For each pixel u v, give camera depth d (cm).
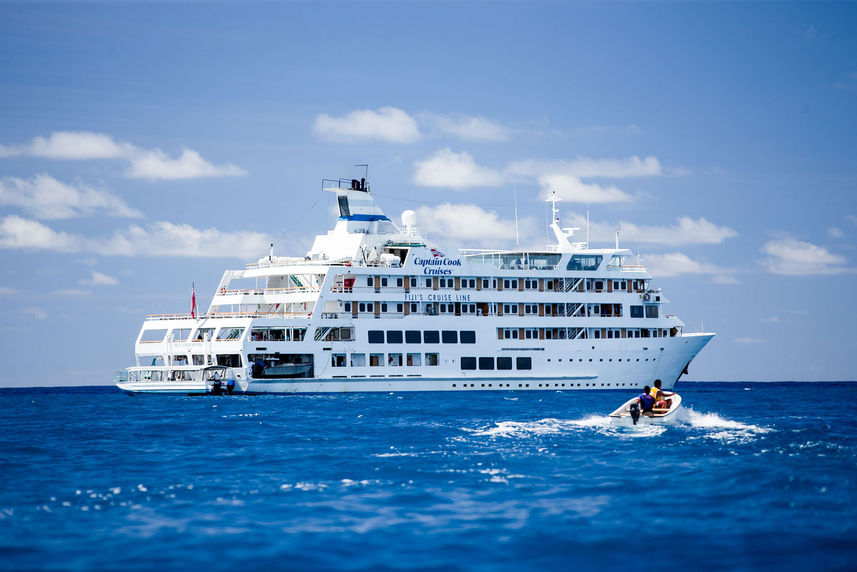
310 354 17288
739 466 7862
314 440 10238
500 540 5659
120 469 8319
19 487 7400
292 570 5128
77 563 5256
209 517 6297
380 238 19050
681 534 5747
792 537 5659
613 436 9994
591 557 5328
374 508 6525
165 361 17962
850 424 11462
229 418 13012
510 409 14112
